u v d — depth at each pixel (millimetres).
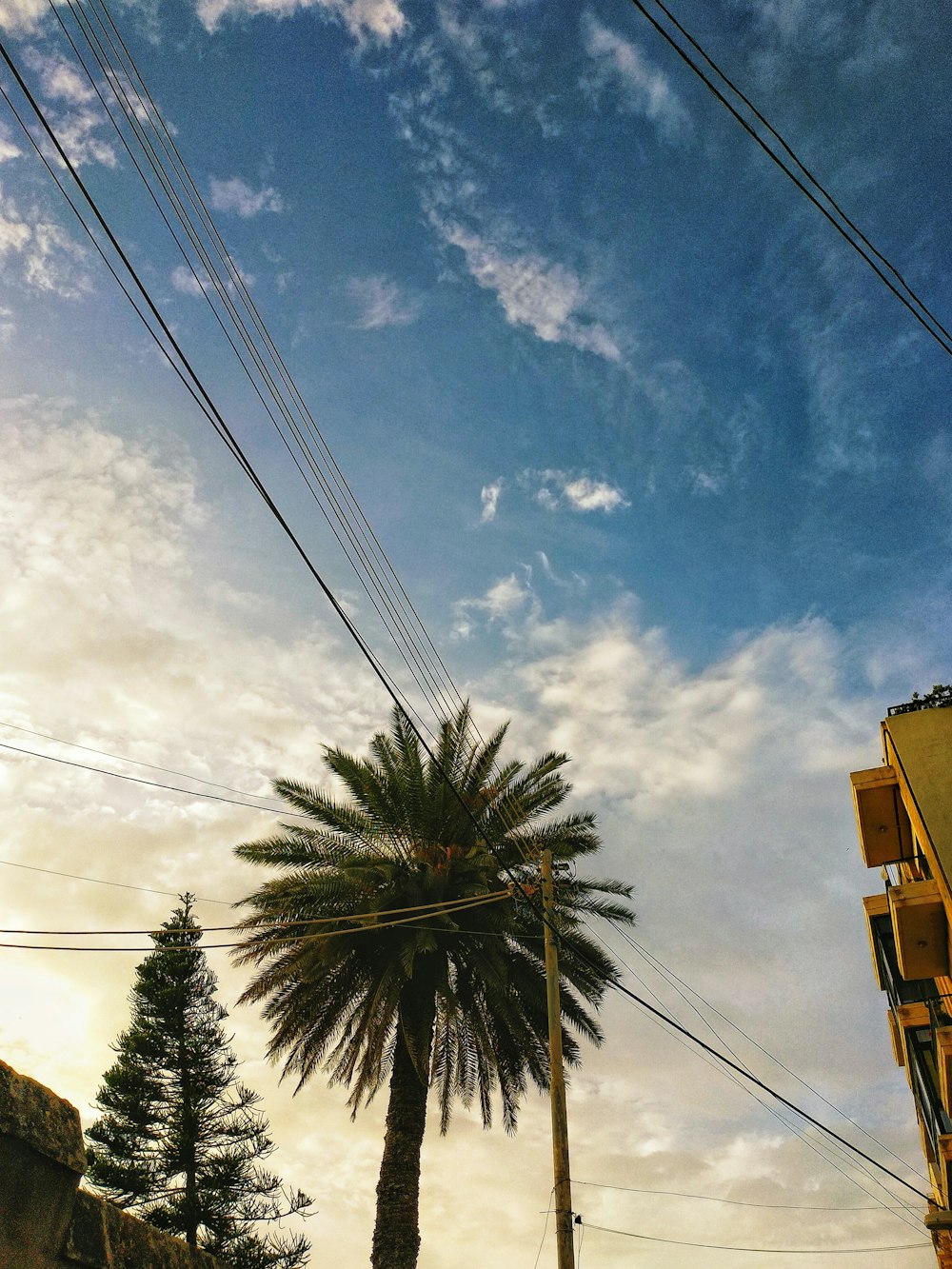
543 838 20719
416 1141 18719
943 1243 16891
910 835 11766
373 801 20797
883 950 14977
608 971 20203
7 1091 5754
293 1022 19891
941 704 10977
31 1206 5809
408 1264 17406
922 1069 14500
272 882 19734
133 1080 26438
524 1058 20641
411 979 19422
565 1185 13867
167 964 28625
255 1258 23672
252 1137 26219
